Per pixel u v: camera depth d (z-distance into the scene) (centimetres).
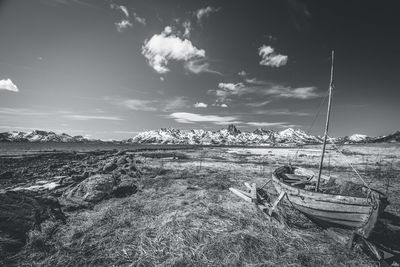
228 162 3794
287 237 848
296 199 1038
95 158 3753
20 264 632
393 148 6562
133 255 691
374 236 880
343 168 3084
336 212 891
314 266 675
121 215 1006
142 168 2628
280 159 4484
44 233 789
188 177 2136
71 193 1251
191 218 950
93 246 738
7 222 757
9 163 3161
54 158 4066
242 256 698
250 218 993
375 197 795
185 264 652
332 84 1091
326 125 1110
